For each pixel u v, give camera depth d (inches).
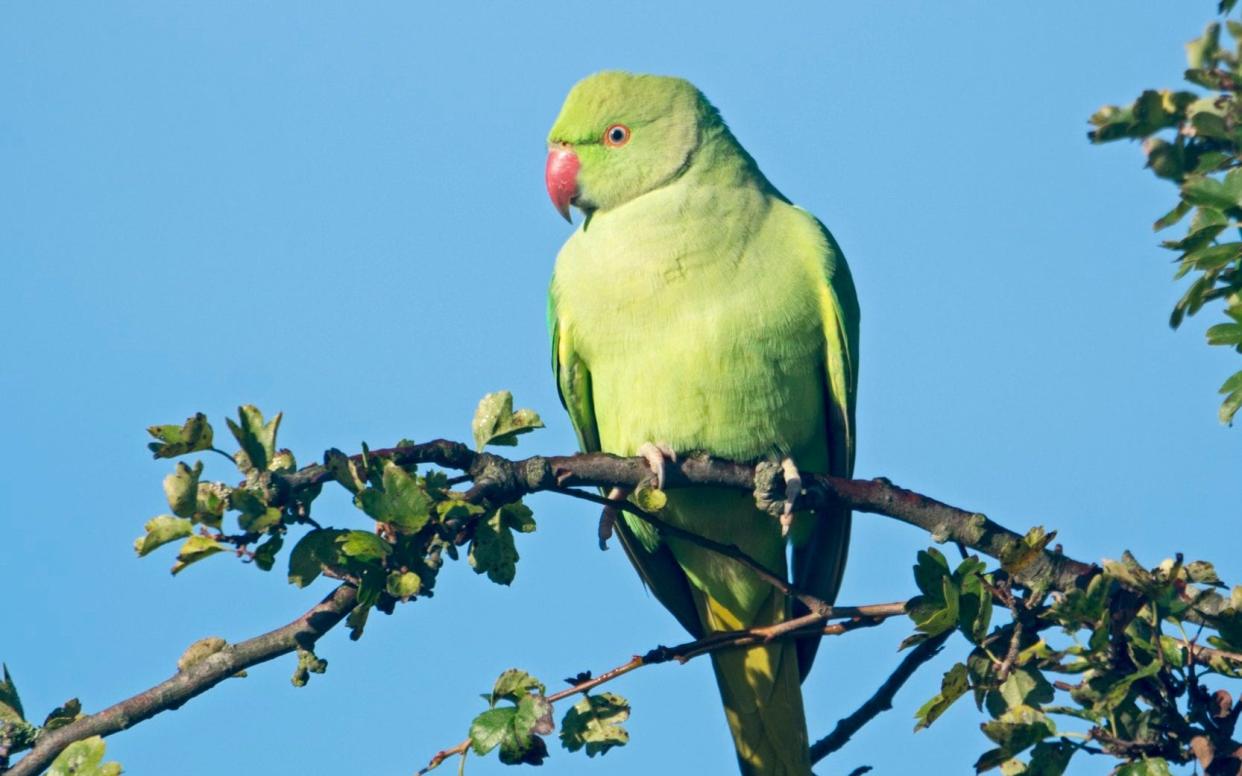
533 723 276.7
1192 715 268.5
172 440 276.5
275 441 280.5
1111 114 240.5
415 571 284.7
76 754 265.0
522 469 308.3
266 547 278.8
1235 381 278.2
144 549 274.2
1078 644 275.0
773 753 419.5
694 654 316.5
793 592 330.3
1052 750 264.1
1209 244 249.9
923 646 323.9
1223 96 235.6
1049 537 278.8
